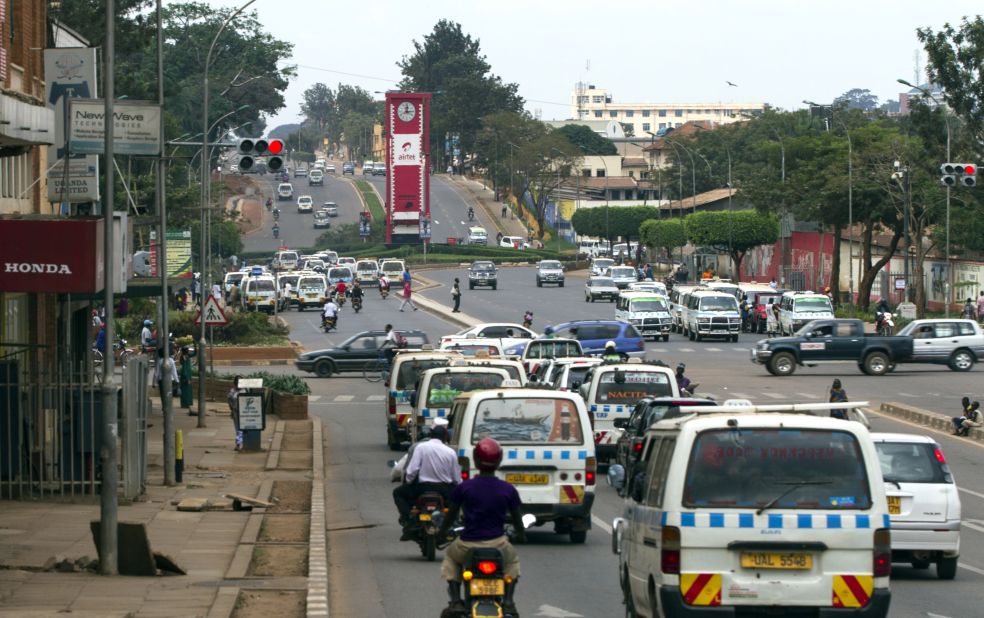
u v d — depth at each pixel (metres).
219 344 121.69
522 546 38.62
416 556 37.00
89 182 55.81
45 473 47.56
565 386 65.19
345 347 109.06
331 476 56.75
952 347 103.19
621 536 26.31
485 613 22.27
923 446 34.47
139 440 48.44
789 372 101.56
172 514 44.38
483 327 104.62
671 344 133.75
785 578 21.50
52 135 42.91
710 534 21.47
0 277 38.06
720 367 108.75
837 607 21.44
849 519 21.52
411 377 63.25
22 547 36.12
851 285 157.75
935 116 144.00
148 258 85.38
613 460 56.00
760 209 178.75
